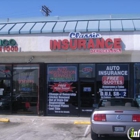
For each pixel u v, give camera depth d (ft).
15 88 50.08
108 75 47.24
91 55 47.60
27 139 29.91
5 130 35.68
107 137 30.14
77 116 47.62
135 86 46.37
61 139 29.91
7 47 46.37
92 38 44.09
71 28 46.03
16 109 49.78
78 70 48.06
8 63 50.21
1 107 50.37
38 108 48.85
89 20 51.75
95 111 28.19
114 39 43.65
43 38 45.60
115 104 30.96
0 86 50.55
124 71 46.83
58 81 48.65
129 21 49.34
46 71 49.14
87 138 30.48
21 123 41.75
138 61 46.29
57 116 48.16
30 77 49.65
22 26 49.73
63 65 48.62
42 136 31.63
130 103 30.89
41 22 52.13
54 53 46.70
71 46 44.45
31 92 49.47
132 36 43.52
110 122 27.09
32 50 45.75
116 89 46.88
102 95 47.26
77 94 47.98
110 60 47.11
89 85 47.73
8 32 46.47
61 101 48.39
